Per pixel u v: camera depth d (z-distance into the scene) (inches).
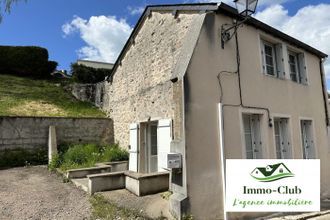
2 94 462.9
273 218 209.2
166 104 270.8
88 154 349.4
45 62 699.4
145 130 321.1
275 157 251.9
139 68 334.6
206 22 215.3
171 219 179.9
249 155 243.8
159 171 265.9
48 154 366.3
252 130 250.5
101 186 235.3
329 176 327.3
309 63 335.6
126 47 370.0
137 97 336.2
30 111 413.4
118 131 397.7
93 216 185.0
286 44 298.7
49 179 282.4
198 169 191.8
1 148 343.6
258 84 251.3
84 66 690.8
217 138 206.4
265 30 268.7
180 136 192.9
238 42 238.8
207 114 203.6
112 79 429.1
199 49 206.2
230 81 224.7
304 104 310.3
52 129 368.5
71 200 217.9
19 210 195.3
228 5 221.9
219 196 199.3
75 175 280.5
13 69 663.1
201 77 204.1
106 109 450.9
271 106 260.4
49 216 185.8
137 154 310.0
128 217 180.4
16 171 315.0
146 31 323.6
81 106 483.8
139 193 219.9
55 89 557.0
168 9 277.7
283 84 282.7
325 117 343.3
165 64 279.1
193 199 185.5
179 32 261.0
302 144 300.4
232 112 221.3
